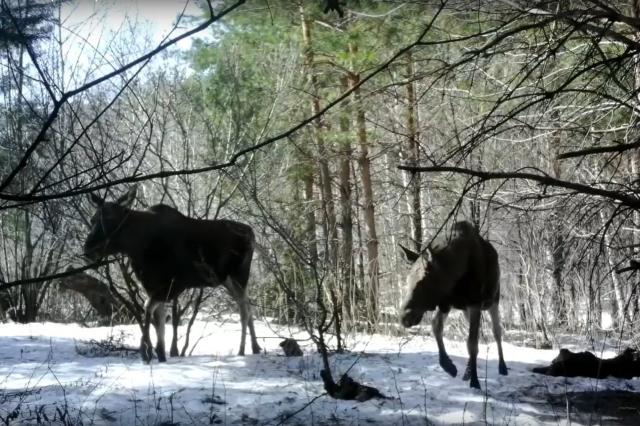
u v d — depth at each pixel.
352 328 12.05
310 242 14.37
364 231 21.03
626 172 8.20
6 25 2.59
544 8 6.09
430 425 6.55
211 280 9.61
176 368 8.67
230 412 6.74
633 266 4.90
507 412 6.98
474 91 10.16
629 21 4.50
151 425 6.29
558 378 8.77
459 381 8.29
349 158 17.19
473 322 8.10
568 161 12.16
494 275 8.28
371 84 13.62
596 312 11.54
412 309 7.91
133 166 13.23
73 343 11.02
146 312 9.20
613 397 7.78
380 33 11.02
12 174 2.35
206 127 14.91
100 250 8.75
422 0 7.36
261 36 15.23
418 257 8.20
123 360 9.39
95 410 6.64
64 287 18.28
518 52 9.42
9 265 18.72
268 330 12.59
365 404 7.10
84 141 9.11
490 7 6.75
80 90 2.36
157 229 9.16
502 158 12.63
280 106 16.09
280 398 7.29
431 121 12.04
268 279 14.38
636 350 9.30
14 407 6.72
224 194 15.05
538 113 9.16
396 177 21.75
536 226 12.80
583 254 6.21
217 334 12.44
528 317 14.57
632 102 7.15
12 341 11.15
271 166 16.64
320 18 13.90
